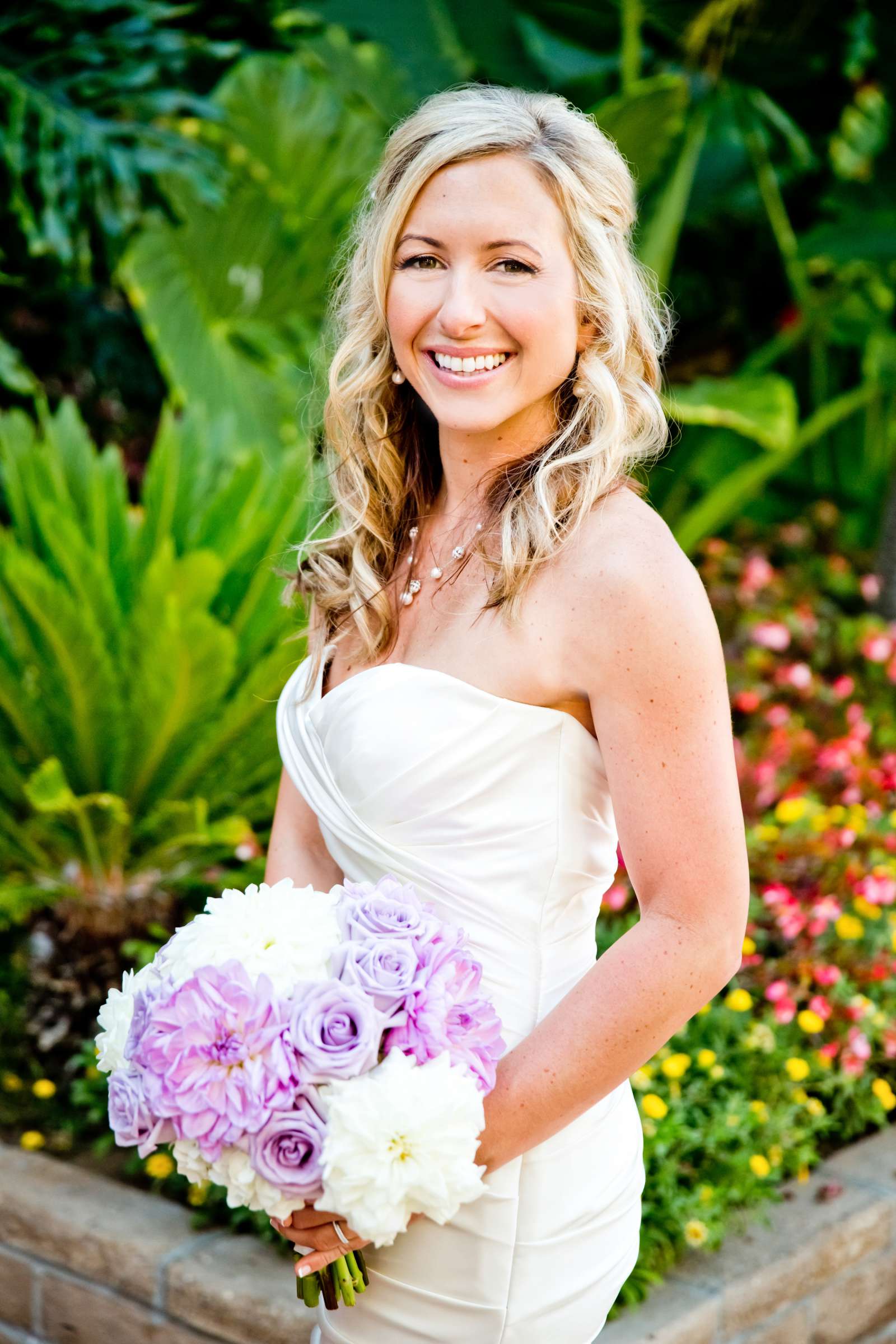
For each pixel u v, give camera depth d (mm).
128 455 5844
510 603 1430
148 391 5691
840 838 3262
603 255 1475
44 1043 3135
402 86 5676
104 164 3777
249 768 3201
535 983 1482
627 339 1526
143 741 3068
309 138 5367
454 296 1446
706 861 1362
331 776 1556
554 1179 1489
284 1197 1295
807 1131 2748
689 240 6801
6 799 3258
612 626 1367
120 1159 2914
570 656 1402
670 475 6688
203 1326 2381
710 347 6988
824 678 5012
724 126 6285
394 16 5590
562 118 1489
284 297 5539
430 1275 1487
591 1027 1364
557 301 1453
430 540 1663
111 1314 2502
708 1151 2568
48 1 3814
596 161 1485
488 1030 1353
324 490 2586
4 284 4727
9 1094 3113
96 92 3859
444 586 1578
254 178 5160
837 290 6559
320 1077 1272
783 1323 2477
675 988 1358
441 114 1483
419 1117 1232
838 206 6340
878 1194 2705
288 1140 1268
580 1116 1415
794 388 7168
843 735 4344
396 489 1713
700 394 5363
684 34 5512
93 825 3119
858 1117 2939
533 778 1451
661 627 1352
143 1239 2494
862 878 3172
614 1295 1582
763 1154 2674
